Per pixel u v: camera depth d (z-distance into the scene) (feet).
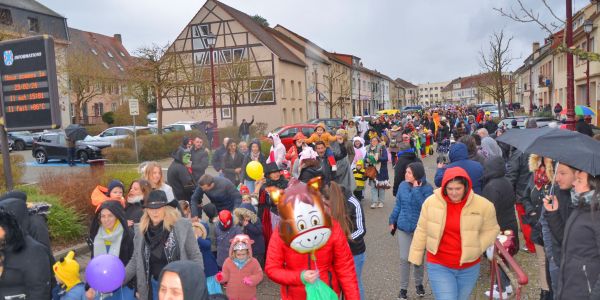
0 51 23.17
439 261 14.57
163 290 9.62
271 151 37.76
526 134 14.40
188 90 122.93
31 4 135.74
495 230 14.48
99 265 12.89
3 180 40.09
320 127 33.19
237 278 16.65
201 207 24.31
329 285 11.69
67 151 72.49
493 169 18.69
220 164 35.96
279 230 10.78
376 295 19.77
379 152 36.70
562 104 131.54
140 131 86.28
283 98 138.62
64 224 27.55
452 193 13.91
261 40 133.49
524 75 219.41
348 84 214.90
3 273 11.98
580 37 106.11
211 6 135.03
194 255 14.16
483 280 20.54
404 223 18.60
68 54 130.52
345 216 14.03
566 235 10.44
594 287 9.77
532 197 17.72
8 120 23.41
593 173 11.02
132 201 19.49
